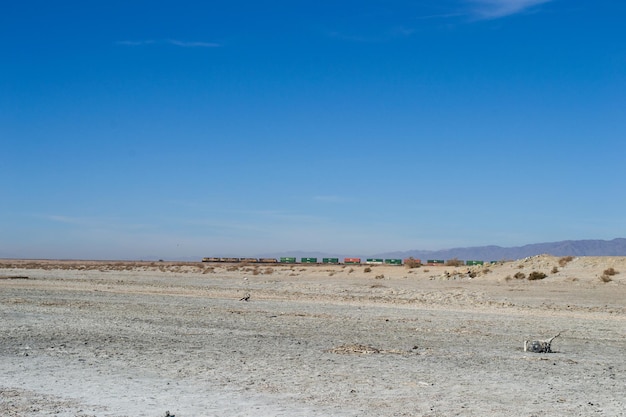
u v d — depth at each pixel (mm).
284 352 22203
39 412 13586
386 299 50781
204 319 33469
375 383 16891
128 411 13703
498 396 15508
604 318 36781
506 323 33250
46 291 55906
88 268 142125
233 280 83125
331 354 21844
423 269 89938
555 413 13875
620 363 20953
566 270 65875
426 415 13594
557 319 35688
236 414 13516
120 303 43156
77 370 18422
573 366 20094
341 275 91000
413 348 23656
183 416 13328
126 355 21156
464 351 23125
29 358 20422
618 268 62469
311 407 14188
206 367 19047
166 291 59688
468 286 62438
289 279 84188
